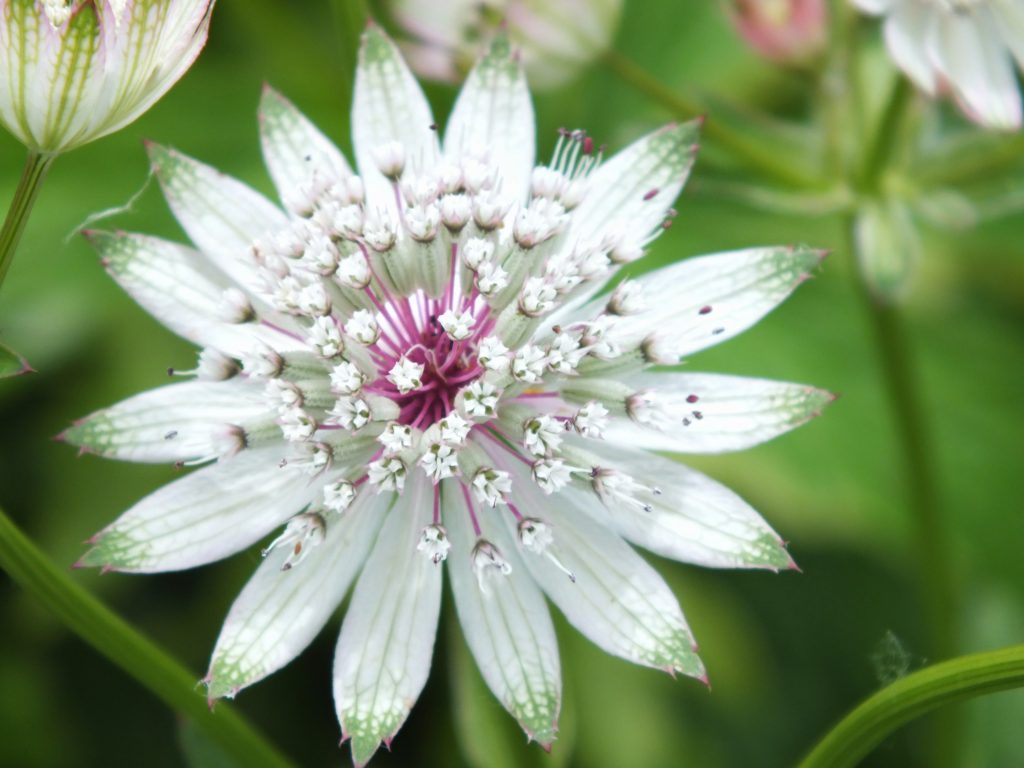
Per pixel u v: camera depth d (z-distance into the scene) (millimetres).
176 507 160
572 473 161
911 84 187
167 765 206
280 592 160
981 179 192
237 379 163
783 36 191
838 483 205
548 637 160
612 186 166
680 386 162
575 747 203
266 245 163
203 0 158
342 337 161
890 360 195
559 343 161
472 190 163
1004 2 180
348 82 179
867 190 193
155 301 163
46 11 153
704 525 160
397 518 162
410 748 202
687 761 204
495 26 186
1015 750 195
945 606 197
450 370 166
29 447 205
